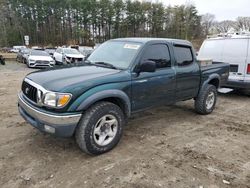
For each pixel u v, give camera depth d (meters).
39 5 74.88
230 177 3.12
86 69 3.89
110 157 3.54
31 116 3.48
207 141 4.21
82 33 70.94
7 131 4.39
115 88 3.60
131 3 70.00
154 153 3.70
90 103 3.29
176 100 4.89
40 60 17.67
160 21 69.50
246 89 7.62
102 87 3.45
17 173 3.08
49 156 3.53
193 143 4.11
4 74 13.11
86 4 70.88
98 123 3.51
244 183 3.00
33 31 76.44
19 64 21.47
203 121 5.30
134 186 2.88
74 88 3.20
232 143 4.17
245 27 53.44
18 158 3.44
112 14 70.69
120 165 3.33
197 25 68.81
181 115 5.71
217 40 8.11
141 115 5.60
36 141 3.99
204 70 5.43
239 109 6.42
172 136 4.39
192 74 5.06
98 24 72.31
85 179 2.99
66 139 4.09
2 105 6.18
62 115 3.14
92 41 71.06
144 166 3.32
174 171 3.21
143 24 70.50
